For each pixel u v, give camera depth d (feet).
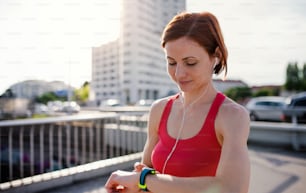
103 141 19.15
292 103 38.45
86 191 11.78
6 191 10.74
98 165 14.24
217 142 3.09
